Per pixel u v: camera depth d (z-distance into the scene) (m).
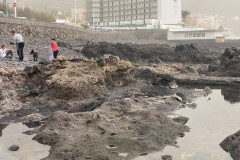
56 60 17.69
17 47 22.33
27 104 13.56
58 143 8.51
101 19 161.75
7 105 12.98
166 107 14.00
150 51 50.59
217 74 28.19
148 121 10.23
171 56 49.41
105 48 46.31
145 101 14.65
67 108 13.41
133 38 115.69
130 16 146.75
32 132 9.86
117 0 150.75
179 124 10.64
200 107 14.16
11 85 15.18
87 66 17.91
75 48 49.03
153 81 21.69
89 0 159.88
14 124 10.95
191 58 47.91
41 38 54.03
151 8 136.12
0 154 7.95
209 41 91.62
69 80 14.88
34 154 7.96
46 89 14.58
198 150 8.34
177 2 132.38
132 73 21.38
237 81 21.80
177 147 8.56
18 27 48.88
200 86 21.78
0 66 17.84
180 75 24.91
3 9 90.38
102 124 10.38
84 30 78.88
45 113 12.59
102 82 16.75
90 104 13.51
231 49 30.33
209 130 10.27
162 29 116.69
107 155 7.70
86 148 8.17
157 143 8.74
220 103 15.15
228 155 8.00
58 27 63.44
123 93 16.72
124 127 10.05
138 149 8.19
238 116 12.30
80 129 9.84
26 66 18.66
